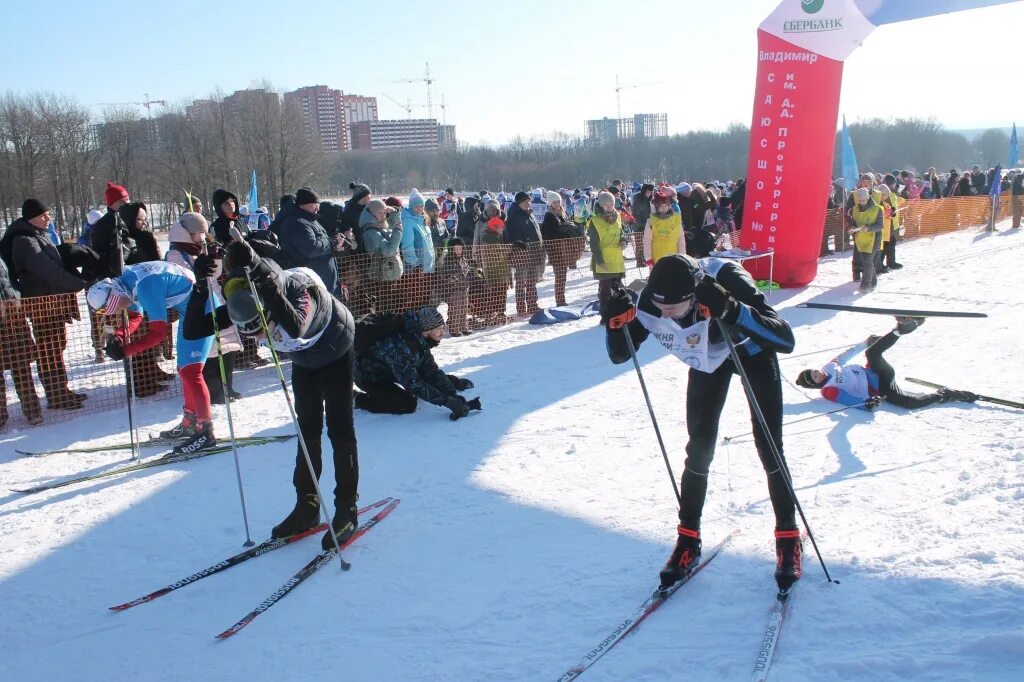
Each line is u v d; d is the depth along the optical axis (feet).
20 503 14.85
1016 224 57.93
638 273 42.16
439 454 16.29
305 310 11.05
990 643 7.93
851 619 8.89
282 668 9.14
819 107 33.96
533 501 13.51
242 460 16.61
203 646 9.75
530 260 32.94
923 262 43.62
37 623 10.52
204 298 12.60
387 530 12.73
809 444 15.23
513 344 27.53
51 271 20.83
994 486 12.18
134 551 12.60
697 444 10.11
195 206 23.03
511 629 9.53
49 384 21.07
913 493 12.34
